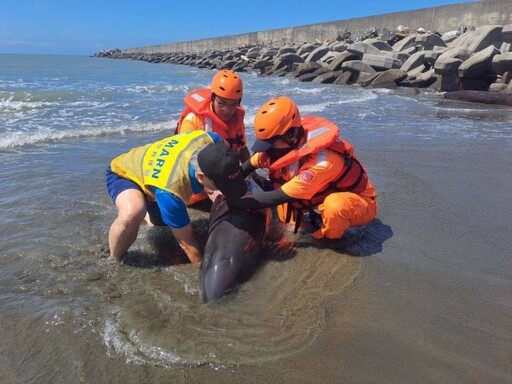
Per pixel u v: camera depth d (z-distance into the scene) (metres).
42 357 2.39
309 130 3.55
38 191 4.96
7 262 3.38
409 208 4.71
